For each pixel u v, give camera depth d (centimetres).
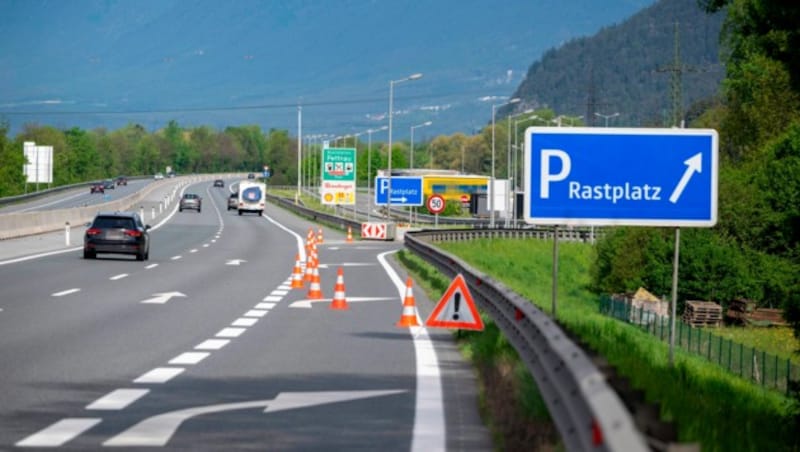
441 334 2905
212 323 3095
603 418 838
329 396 1859
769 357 4291
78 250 7150
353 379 2072
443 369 2228
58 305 3556
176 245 8575
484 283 2881
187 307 3584
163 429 1532
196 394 1855
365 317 3375
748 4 3366
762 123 11688
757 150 11275
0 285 4350
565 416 1160
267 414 1672
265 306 3688
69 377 2027
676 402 1802
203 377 2056
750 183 9294
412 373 2164
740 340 7206
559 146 2284
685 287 8931
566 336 1341
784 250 9031
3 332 2773
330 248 8931
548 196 2284
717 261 8819
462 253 9738
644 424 875
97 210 12506
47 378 2011
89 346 2508
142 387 1920
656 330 5228
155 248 8038
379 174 14275
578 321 3238
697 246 8912
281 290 4428
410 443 1473
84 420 1591
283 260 6862
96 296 3925
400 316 3428
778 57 3262
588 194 2278
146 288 4344
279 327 3025
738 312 8638
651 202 2267
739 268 8825
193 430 1530
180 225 13012
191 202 17662
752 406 2564
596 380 964
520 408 1627
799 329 4334
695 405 1892
